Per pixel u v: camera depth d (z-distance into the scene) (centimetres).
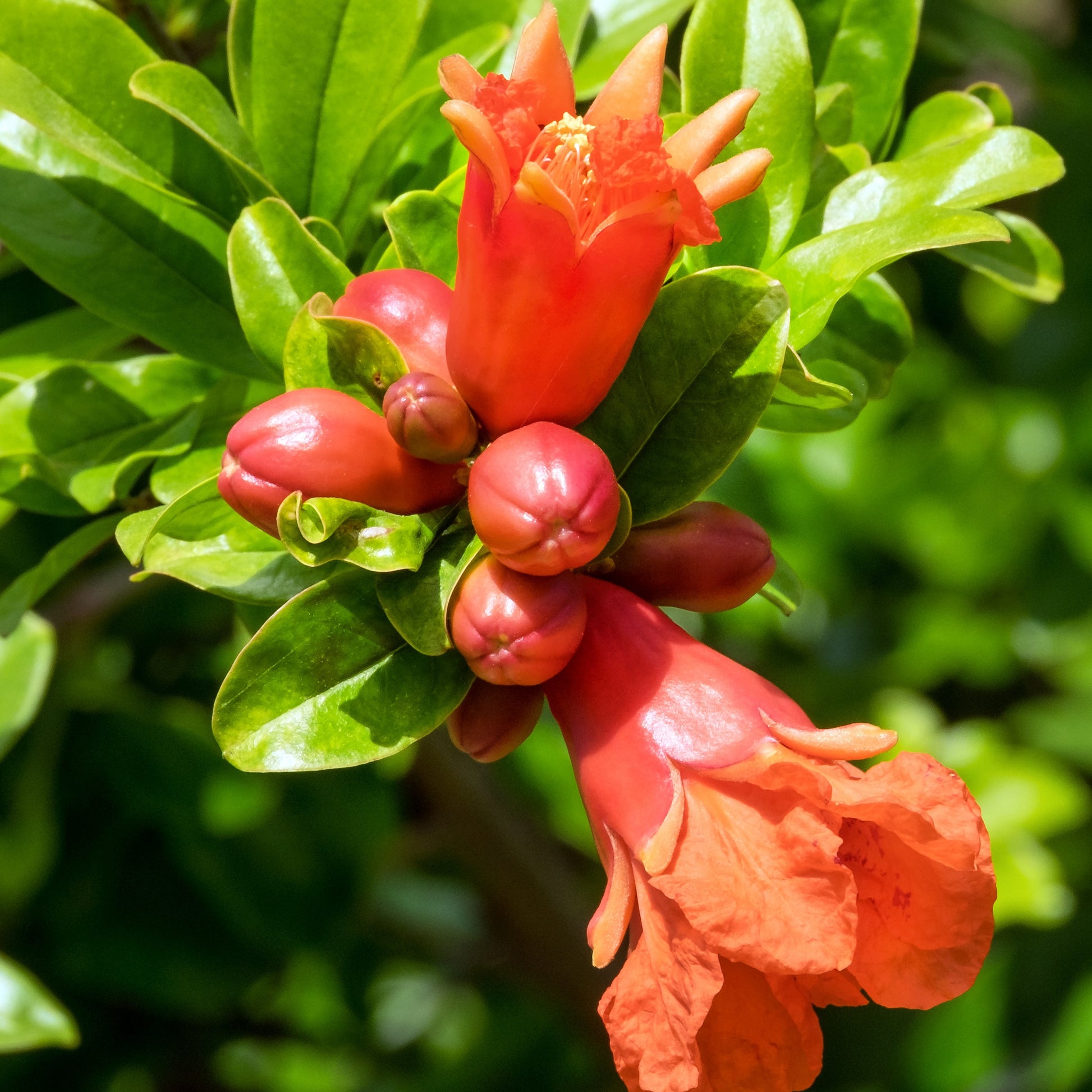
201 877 43
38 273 26
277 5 25
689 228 20
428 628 21
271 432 21
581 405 21
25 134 27
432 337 22
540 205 20
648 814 21
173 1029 46
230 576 23
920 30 35
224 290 27
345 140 25
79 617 36
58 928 42
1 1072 43
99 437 26
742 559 22
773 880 20
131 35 25
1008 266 27
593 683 22
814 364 26
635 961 21
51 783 40
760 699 21
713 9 24
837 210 25
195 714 42
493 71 27
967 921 21
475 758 23
